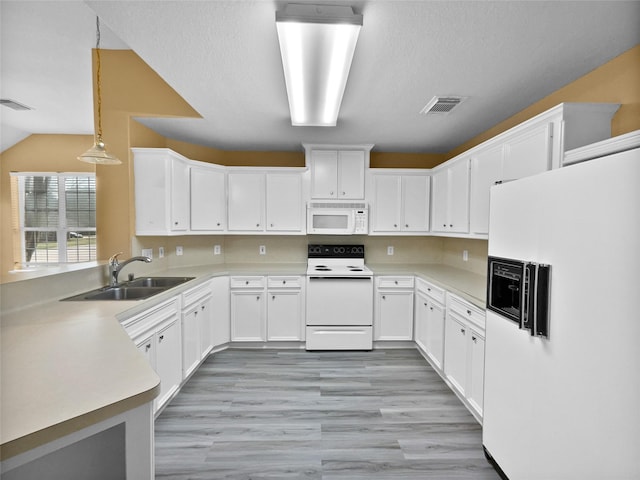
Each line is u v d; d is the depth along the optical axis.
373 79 2.09
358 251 4.00
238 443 1.95
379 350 3.51
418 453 1.88
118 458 1.08
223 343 3.44
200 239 3.87
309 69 1.77
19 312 1.73
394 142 3.62
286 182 3.73
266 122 2.95
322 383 2.73
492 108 2.56
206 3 1.39
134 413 0.92
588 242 1.12
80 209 4.77
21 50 2.40
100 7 1.42
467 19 1.50
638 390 0.96
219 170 3.58
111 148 2.73
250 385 2.69
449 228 3.24
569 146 1.74
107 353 1.17
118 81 2.72
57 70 2.69
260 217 3.72
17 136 4.48
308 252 3.97
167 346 2.30
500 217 1.68
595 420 1.09
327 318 3.47
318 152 3.72
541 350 1.34
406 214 3.79
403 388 2.65
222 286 3.40
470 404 2.24
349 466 1.78
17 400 0.84
